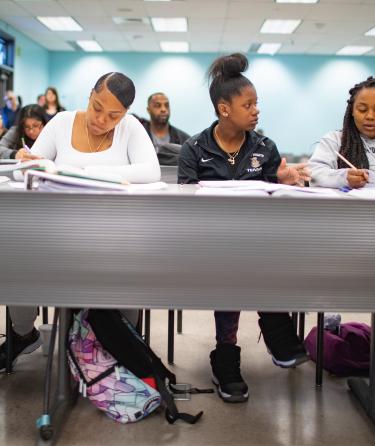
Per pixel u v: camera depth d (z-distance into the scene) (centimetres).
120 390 138
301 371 177
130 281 107
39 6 735
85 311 141
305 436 133
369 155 172
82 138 164
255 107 158
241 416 143
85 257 106
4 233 105
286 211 104
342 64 1106
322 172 155
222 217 104
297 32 872
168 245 105
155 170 156
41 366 174
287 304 108
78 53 1116
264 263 106
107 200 103
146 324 180
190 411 145
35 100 1037
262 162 168
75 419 140
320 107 1123
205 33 894
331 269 107
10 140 305
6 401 149
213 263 106
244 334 214
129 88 144
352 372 173
